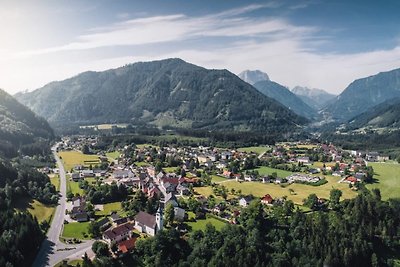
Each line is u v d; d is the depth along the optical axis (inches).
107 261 7598.4
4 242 7450.8
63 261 7741.1
